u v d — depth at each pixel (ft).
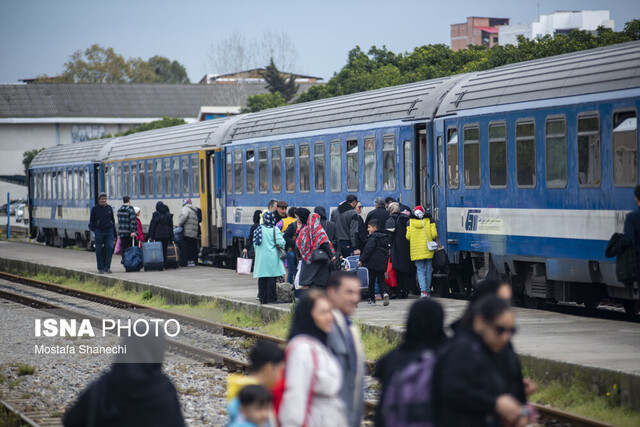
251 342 84.89
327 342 36.91
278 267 99.81
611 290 81.82
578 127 83.41
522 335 70.54
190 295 113.29
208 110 437.99
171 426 32.65
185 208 159.22
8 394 69.82
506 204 93.40
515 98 92.22
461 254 102.99
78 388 71.61
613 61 81.56
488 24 559.79
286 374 34.35
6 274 171.32
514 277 95.40
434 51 267.59
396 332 75.51
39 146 537.65
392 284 100.53
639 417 49.39
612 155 79.20
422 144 109.09
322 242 89.10
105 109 557.74
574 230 84.02
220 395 65.51
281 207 111.55
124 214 157.99
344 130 121.80
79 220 225.97
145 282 128.98
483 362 30.60
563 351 62.03
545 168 87.66
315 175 129.59
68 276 157.58
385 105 115.44
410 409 31.55
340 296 38.04
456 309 89.86
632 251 70.18
